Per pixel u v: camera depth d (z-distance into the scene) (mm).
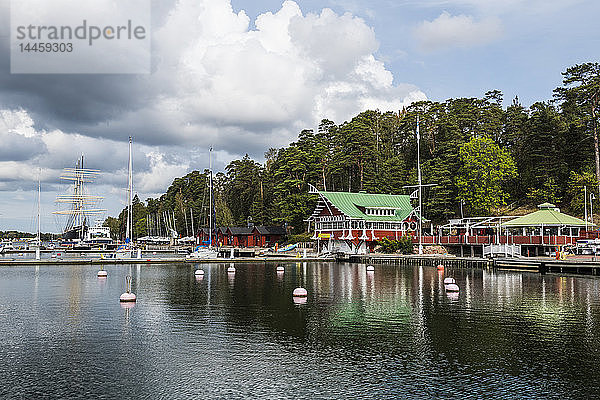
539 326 33719
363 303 43719
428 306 41906
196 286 56875
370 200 114500
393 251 106812
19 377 23172
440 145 130375
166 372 23906
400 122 152250
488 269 78500
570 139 111062
